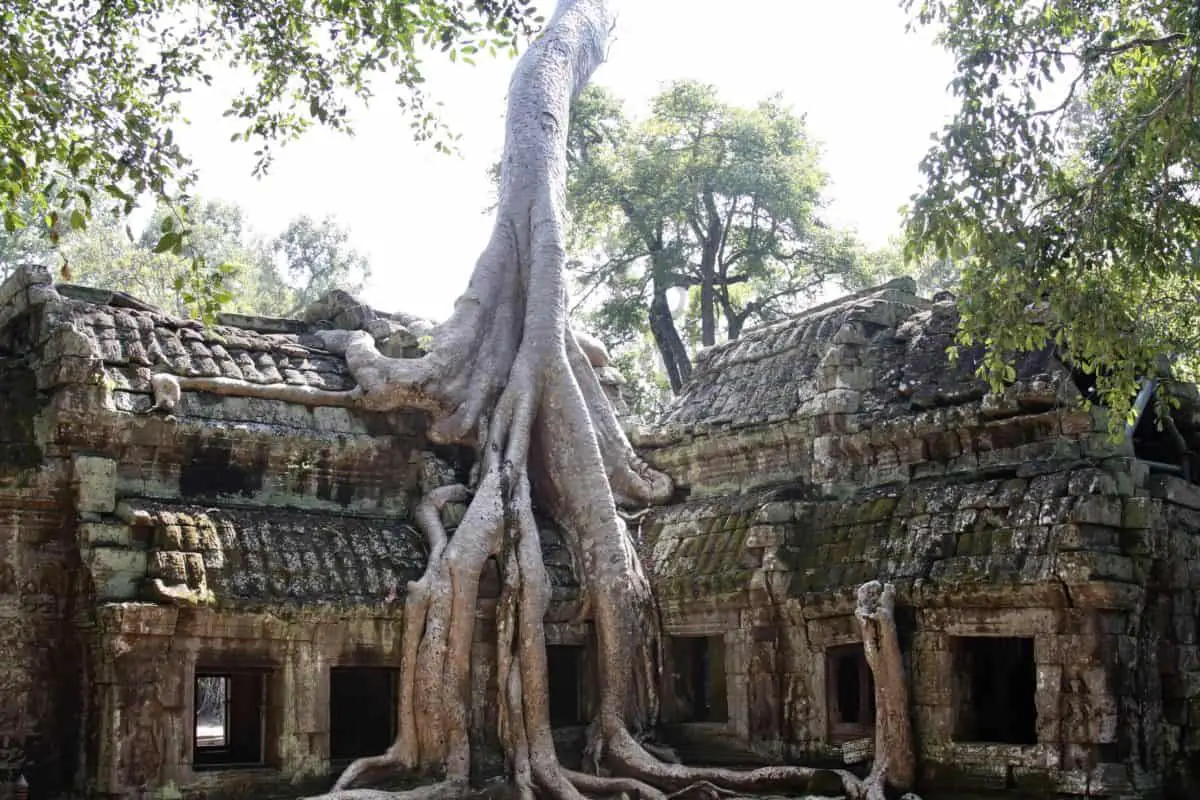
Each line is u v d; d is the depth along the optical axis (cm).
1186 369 1769
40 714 1425
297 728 1480
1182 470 1501
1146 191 1364
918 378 1586
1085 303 1250
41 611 1440
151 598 1392
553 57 2058
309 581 1505
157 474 1534
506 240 1877
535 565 1594
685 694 1742
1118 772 1274
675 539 1755
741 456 1761
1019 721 1496
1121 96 1480
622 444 1841
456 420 1730
